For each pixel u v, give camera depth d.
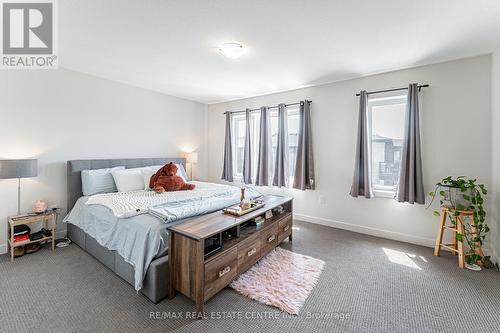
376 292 1.91
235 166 4.86
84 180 3.01
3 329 1.49
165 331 1.49
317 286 1.99
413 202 2.78
